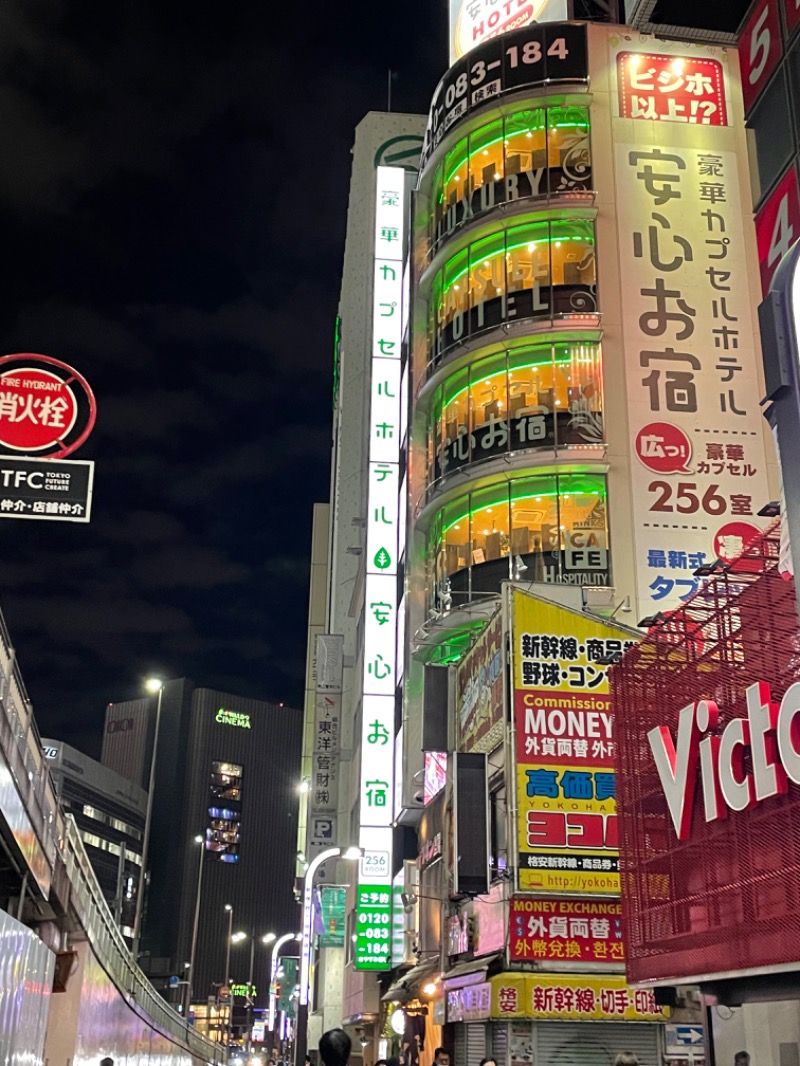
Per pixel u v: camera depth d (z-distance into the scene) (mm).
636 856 15586
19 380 14930
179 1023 50844
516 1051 20594
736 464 33906
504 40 39375
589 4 43594
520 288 36188
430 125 42438
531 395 35062
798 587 7258
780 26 14648
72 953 28328
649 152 37219
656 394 34469
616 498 33469
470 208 38031
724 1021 13688
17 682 19047
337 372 77562
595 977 20922
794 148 13906
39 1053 19391
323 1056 6207
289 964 88250
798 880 11312
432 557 37250
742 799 12375
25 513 14758
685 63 38312
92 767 177875
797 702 11258
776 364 7488
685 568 32875
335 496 75250
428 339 40312
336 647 60531
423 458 39688
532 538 33594
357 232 68500
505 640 23438
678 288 35625
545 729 22719
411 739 36344
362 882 38312
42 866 23234
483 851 23203
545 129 37844
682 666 14695
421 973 30375
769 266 14273
